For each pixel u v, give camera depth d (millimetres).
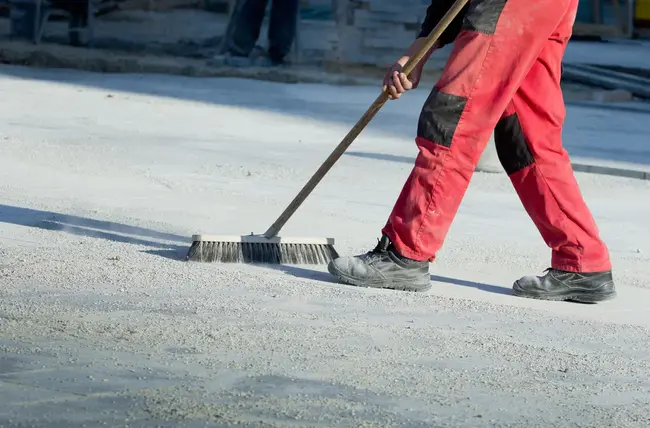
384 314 6609
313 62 31453
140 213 9969
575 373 5473
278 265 8078
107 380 4781
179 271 7488
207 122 18641
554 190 7629
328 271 7668
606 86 30188
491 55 7219
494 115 7293
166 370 5000
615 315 7289
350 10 31422
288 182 12742
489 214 11469
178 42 30984
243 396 4648
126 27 30828
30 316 5883
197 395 4621
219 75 28891
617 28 38656
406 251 7508
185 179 12344
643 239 10539
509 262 8914
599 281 7707
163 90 24125
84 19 30703
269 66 31141
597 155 17344
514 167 7695
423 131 7398
